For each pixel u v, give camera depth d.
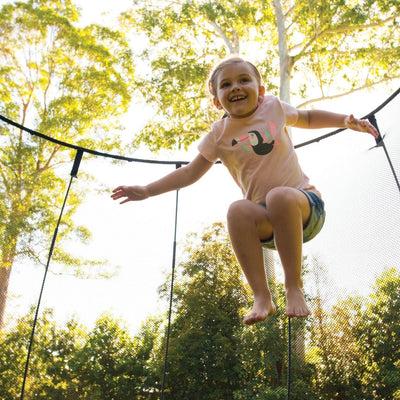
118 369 3.58
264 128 1.44
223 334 4.21
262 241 1.32
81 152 2.67
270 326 3.90
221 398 3.98
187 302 4.29
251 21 8.31
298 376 3.23
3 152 4.64
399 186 2.29
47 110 8.07
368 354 2.90
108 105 8.39
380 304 2.66
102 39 8.84
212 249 4.58
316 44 7.49
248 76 1.41
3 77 8.12
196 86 8.12
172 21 8.39
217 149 1.53
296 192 1.21
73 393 3.39
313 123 1.54
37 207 4.28
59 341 3.37
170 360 3.88
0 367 3.13
